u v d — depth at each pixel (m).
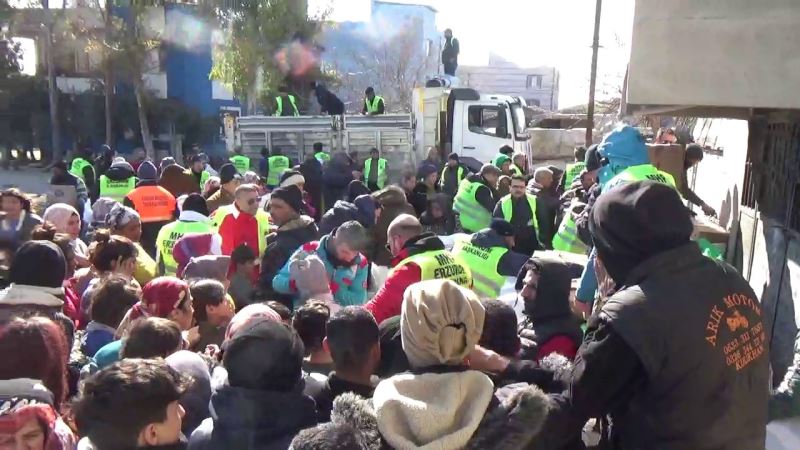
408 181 11.12
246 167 14.01
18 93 24.73
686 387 1.71
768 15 3.23
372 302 3.51
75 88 25.55
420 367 1.85
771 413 2.29
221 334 3.47
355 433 1.61
